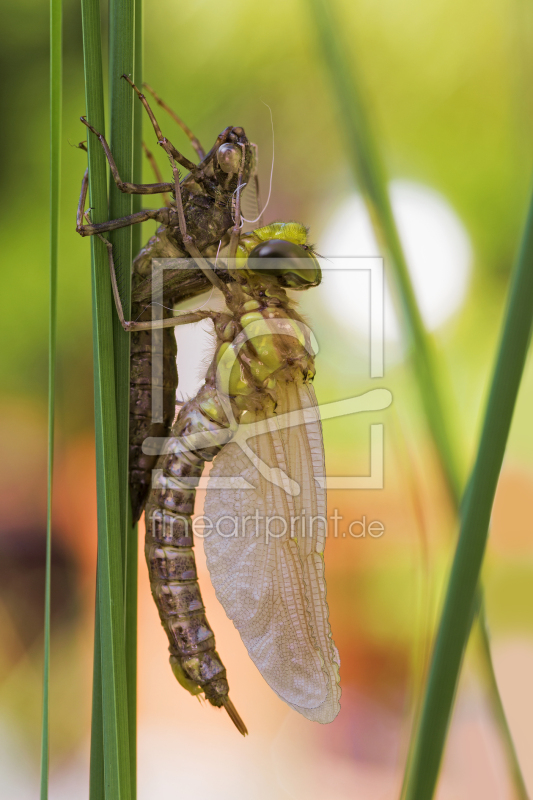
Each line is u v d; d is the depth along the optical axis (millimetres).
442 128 546
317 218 520
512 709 509
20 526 522
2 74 551
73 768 516
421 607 469
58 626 520
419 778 442
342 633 510
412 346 467
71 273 545
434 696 442
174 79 552
